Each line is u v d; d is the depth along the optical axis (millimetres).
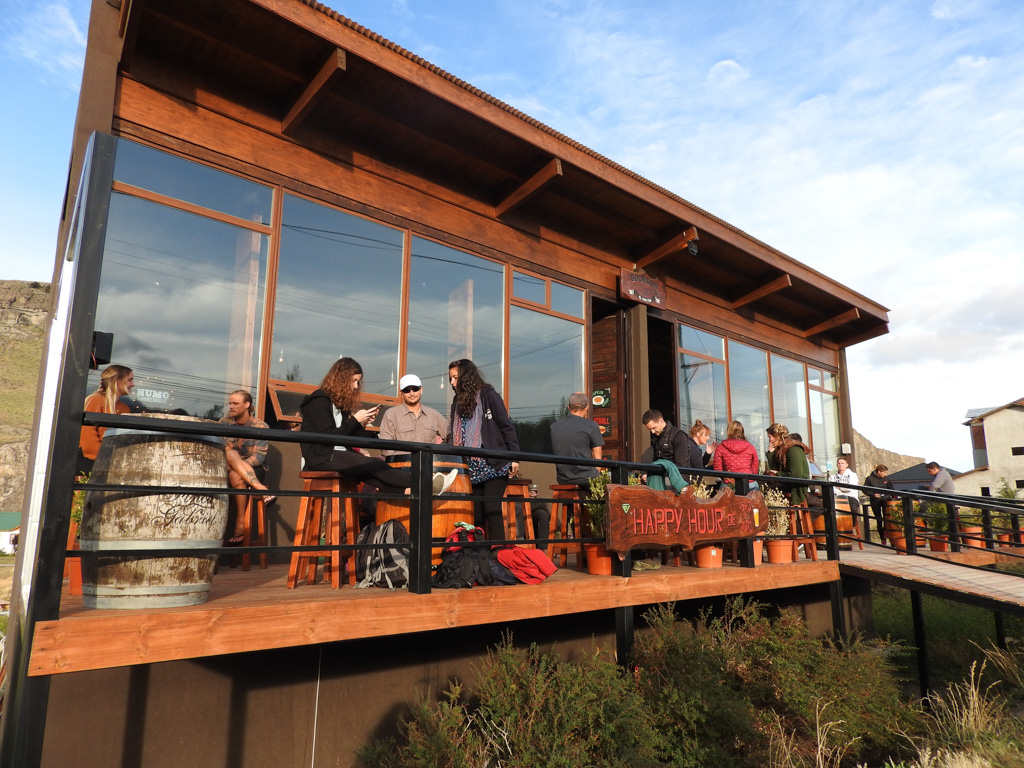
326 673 4367
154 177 5855
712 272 11656
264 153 6582
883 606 12289
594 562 5152
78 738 3516
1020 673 8391
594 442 5816
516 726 4250
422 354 7586
